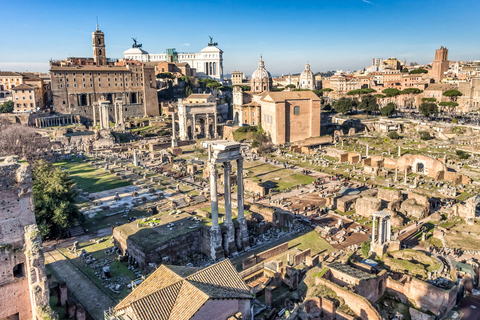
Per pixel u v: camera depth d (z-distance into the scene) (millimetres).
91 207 89875
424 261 59094
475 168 117750
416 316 47969
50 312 39750
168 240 61875
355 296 44188
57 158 142375
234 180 111812
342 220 83625
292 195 101062
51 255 65375
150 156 148125
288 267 54219
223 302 37875
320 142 166375
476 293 54438
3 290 40875
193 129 189125
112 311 46219
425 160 114438
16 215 41094
